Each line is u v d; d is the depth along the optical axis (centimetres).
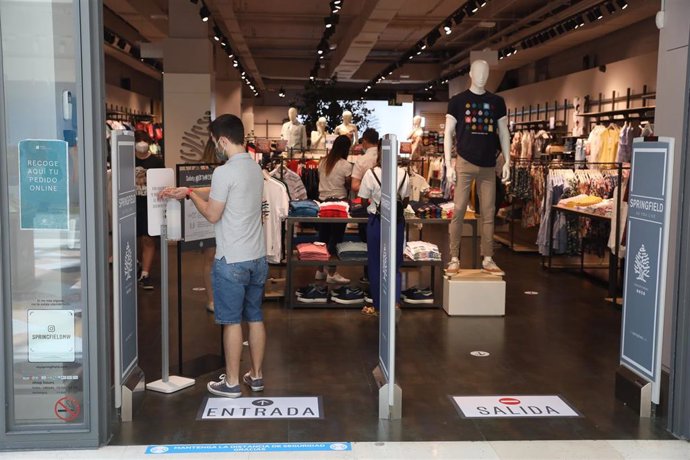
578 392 464
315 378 488
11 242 359
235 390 448
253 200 431
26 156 356
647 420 415
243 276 431
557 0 1343
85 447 367
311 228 1240
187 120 1249
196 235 499
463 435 390
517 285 835
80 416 368
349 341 584
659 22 436
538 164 1093
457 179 694
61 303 363
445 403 441
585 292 796
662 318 408
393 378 409
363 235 767
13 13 350
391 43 2197
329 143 1141
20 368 365
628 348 443
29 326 363
